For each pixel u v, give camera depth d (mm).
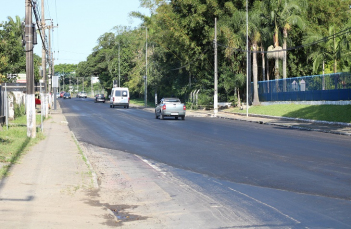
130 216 7637
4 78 45625
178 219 7422
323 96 38094
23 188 9328
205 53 52594
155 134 23328
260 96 50375
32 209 7695
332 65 55938
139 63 74875
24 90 45750
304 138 21438
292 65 51188
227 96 53312
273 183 10500
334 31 47125
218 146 18000
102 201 8727
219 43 49562
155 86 66938
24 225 6688
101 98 84188
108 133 23891
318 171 12023
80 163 12922
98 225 6957
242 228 6852
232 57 49656
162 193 9531
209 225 7035
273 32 46438
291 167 12727
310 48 47688
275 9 44750
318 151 16297
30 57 19438
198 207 8258
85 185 9984
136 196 9242
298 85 42125
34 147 16469
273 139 20844
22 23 19469
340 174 11539
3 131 20984
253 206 8289
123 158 14914
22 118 32188
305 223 7098
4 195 8633
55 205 8086
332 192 9453
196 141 19922
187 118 39375
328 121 30484
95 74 114438
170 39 54594
